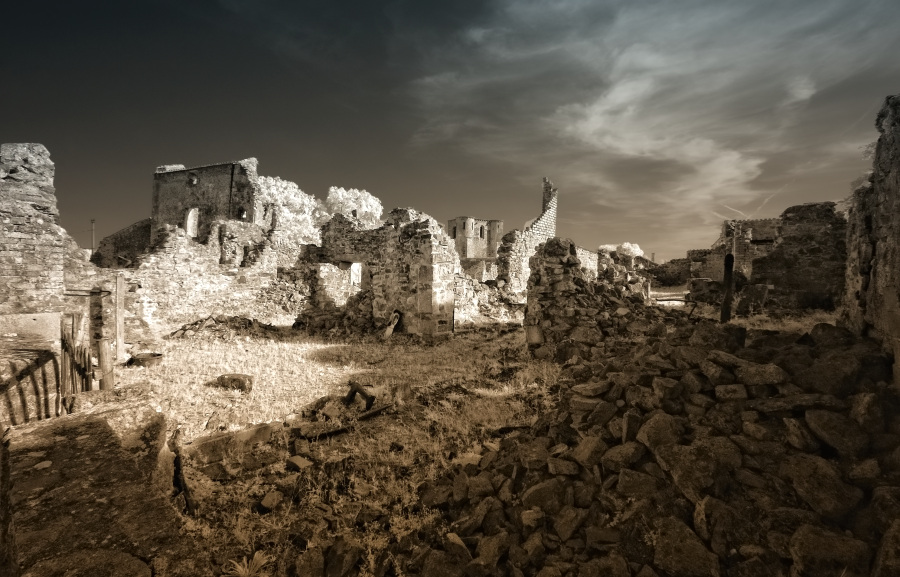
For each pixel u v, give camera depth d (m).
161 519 2.85
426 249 14.03
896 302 4.12
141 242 35.22
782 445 3.71
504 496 4.21
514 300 20.48
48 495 2.93
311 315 16.62
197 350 12.30
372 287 16.31
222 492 4.77
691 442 3.99
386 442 5.90
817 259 14.15
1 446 3.57
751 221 17.06
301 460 5.39
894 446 3.39
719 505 3.29
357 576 3.69
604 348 8.77
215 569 3.70
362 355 11.59
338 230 26.92
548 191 31.86
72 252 13.80
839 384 4.03
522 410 6.53
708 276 23.22
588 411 5.01
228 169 34.66
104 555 2.49
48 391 5.55
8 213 10.59
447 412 6.81
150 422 4.89
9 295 10.55
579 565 3.27
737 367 4.63
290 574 3.72
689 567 3.03
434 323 13.96
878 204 4.76
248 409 7.33
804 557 2.79
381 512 4.43
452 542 3.72
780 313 13.23
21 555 2.41
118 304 10.74
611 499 3.75
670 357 5.38
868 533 2.91
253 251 21.20
